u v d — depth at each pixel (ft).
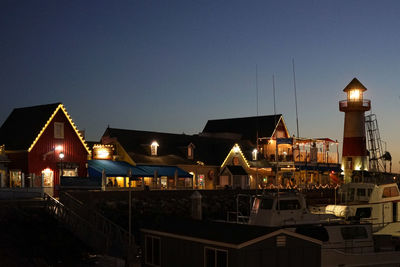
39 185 172.04
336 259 89.92
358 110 242.99
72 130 185.78
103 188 163.22
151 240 82.89
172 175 212.02
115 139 218.18
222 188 227.20
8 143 182.50
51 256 109.40
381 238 97.60
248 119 296.71
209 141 259.19
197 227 76.69
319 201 194.08
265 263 67.41
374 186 124.57
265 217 96.53
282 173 253.44
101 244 114.93
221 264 68.74
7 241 111.24
